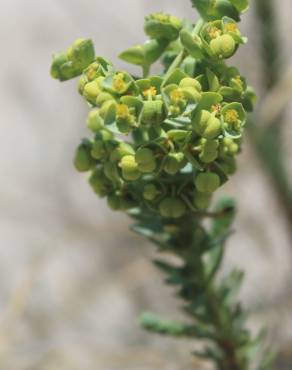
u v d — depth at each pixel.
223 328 0.30
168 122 0.25
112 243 0.69
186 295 0.30
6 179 0.75
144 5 0.71
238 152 0.26
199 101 0.24
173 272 0.29
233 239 0.67
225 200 0.28
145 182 0.26
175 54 0.26
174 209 0.26
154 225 0.28
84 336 0.62
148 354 0.51
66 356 0.59
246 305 0.52
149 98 0.24
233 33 0.24
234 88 0.24
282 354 0.48
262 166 0.45
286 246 0.64
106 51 0.71
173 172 0.25
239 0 0.25
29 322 0.59
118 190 0.26
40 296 0.61
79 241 0.69
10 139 0.78
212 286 0.30
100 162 0.26
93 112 0.26
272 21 0.41
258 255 0.66
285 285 0.62
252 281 0.64
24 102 0.78
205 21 0.25
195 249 0.29
